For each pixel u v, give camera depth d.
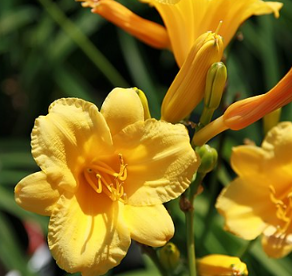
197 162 0.41
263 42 0.69
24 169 0.75
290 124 0.46
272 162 0.46
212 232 0.59
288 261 0.58
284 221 0.47
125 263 0.73
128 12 0.48
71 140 0.41
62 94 0.84
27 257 0.73
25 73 0.80
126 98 0.41
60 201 0.40
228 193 0.47
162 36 0.48
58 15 0.67
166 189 0.41
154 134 0.41
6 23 0.79
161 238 0.40
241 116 0.42
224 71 0.42
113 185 0.42
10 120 0.90
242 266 0.43
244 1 0.44
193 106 0.43
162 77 0.91
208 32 0.42
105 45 0.89
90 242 0.40
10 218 0.82
